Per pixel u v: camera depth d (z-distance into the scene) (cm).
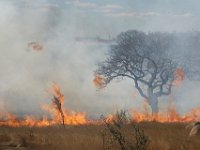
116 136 3000
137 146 2891
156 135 3775
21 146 3394
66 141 3425
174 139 3541
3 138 3756
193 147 3200
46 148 3275
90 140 3350
